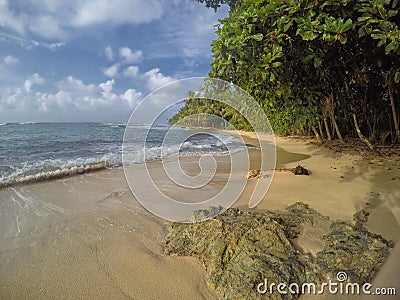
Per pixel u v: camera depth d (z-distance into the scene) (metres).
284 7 3.31
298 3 3.19
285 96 6.65
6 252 2.84
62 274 2.47
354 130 11.19
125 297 2.19
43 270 2.53
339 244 2.59
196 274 2.47
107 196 4.71
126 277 2.43
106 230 3.35
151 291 2.26
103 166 7.20
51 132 23.36
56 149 11.52
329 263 2.37
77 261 2.67
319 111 10.62
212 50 3.88
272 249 2.55
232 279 2.26
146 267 2.57
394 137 9.16
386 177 4.94
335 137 11.61
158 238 3.13
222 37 3.72
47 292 2.24
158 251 2.85
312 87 7.18
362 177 5.05
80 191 5.03
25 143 14.06
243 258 2.43
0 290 2.26
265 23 3.49
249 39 3.41
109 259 2.70
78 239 3.12
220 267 2.44
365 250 2.45
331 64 6.21
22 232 3.31
